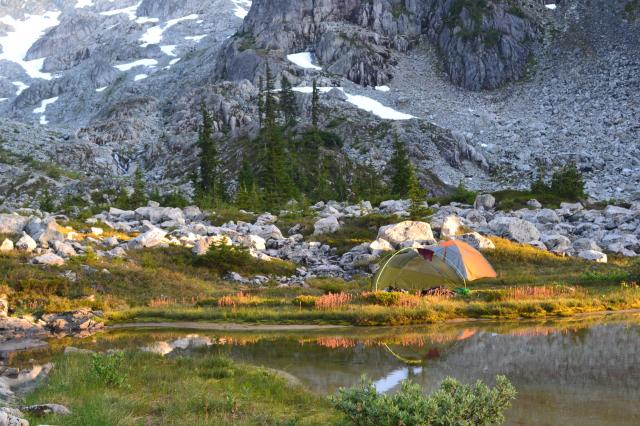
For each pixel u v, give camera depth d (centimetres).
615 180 11306
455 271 3444
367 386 1108
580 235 5156
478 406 1038
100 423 1145
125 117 18925
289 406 1340
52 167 14488
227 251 4219
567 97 16288
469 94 17812
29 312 2867
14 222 4212
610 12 19612
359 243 4922
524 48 18862
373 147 13412
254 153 13250
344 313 2714
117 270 3641
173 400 1344
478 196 6444
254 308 2991
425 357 1866
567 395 1356
